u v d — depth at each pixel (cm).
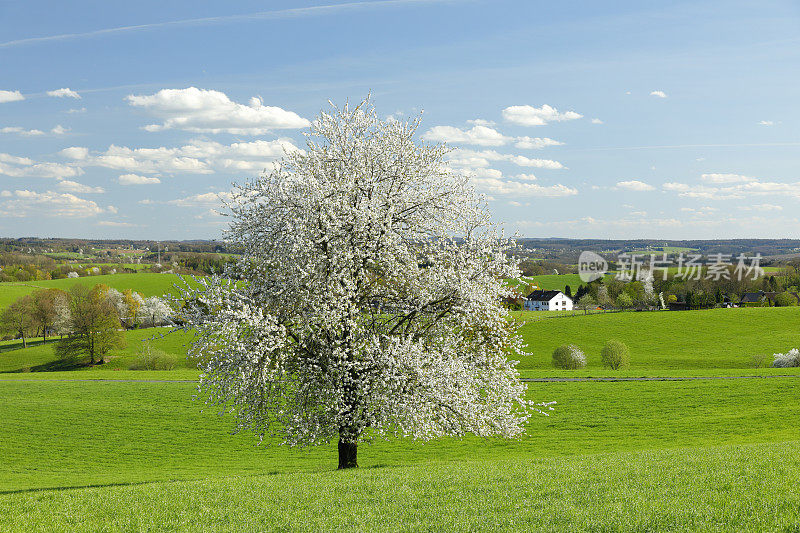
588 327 11525
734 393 5278
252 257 2403
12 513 1636
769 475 1581
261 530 1369
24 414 5281
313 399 2353
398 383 2195
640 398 5281
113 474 3641
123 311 13225
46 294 12419
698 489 1478
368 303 2453
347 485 1841
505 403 2508
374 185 2430
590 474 1839
